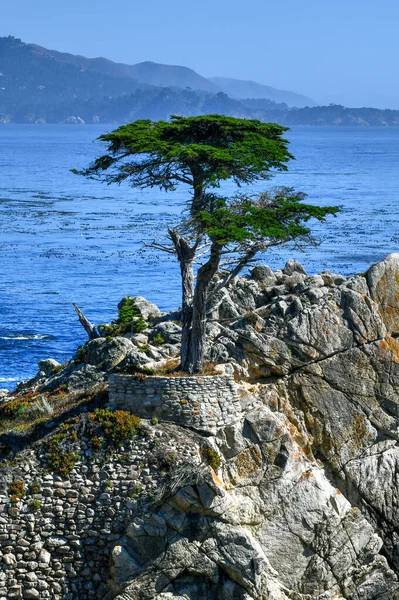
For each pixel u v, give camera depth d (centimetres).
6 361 12325
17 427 5509
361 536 5525
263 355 5922
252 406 5609
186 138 6147
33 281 18275
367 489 5859
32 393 6419
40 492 5206
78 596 5181
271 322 6009
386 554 5816
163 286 17662
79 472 5231
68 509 5203
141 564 5088
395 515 5869
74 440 5269
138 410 5438
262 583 5050
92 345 6359
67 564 5191
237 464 5403
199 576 5103
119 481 5206
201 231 5662
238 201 5862
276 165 6016
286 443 5456
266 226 5541
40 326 14388
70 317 15038
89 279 18438
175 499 5094
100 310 15575
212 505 5053
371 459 5897
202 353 5672
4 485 5191
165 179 6156
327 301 6059
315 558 5431
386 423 5962
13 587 5156
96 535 5181
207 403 5403
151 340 6412
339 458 5888
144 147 5784
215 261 5609
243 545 5059
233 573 5066
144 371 5681
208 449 5291
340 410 5928
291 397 5912
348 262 19288
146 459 5222
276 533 5362
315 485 5466
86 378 6134
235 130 6084
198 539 5084
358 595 5516
